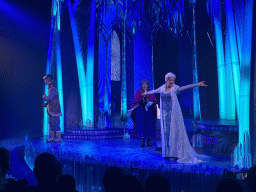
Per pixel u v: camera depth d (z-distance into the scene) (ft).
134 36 30.07
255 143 12.63
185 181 12.13
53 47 28.40
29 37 27.53
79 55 29.27
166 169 12.48
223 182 4.87
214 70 25.94
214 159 14.75
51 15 28.14
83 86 29.19
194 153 14.90
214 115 26.05
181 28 28.55
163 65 33.40
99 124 28.86
